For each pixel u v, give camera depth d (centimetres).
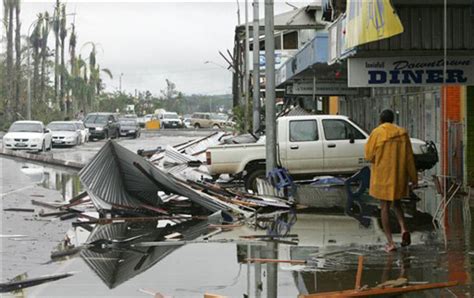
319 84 4044
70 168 3659
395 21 1345
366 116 4134
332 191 2016
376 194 1335
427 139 2805
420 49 1897
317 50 2803
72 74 9731
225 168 2369
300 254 1327
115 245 1472
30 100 7862
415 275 1138
